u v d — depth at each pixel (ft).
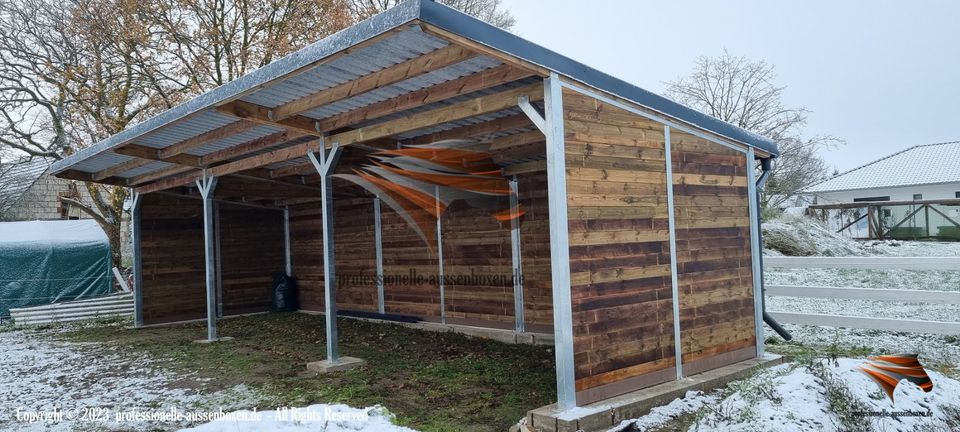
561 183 13.53
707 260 17.56
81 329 34.32
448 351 23.57
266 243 39.22
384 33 11.78
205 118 19.72
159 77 50.08
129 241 69.41
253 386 18.51
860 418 10.82
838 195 90.43
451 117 15.79
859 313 27.02
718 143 18.44
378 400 16.47
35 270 38.86
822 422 10.53
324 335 28.27
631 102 15.52
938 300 20.92
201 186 27.86
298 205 38.93
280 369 20.84
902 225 59.72
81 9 47.29
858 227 62.18
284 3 49.73
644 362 15.26
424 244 30.19
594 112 14.57
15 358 25.21
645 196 15.76
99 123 50.01
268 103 17.76
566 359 13.32
